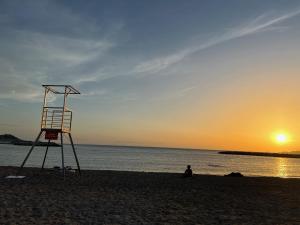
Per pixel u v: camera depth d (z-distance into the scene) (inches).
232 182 1044.5
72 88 959.6
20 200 578.9
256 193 820.0
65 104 975.0
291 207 634.8
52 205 549.3
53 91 975.0
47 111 971.9
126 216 492.4
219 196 743.1
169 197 696.4
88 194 683.4
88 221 449.4
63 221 441.7
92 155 4244.6
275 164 4495.6
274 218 525.7
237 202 671.8
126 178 1011.9
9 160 2407.7
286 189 920.9
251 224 475.5
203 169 2406.5
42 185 779.4
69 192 697.0
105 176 1039.6
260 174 2197.3
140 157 4318.4
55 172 1070.4
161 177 1099.9
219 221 485.7
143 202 621.6
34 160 2541.8
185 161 3750.0
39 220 440.1
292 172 2623.0
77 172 1111.0
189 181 1013.8
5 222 421.1
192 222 470.9
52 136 972.6
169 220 478.0
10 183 785.6
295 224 487.5
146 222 458.6
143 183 908.6
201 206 608.1
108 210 531.8
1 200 569.3
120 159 3464.6
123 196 679.7
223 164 3513.8
